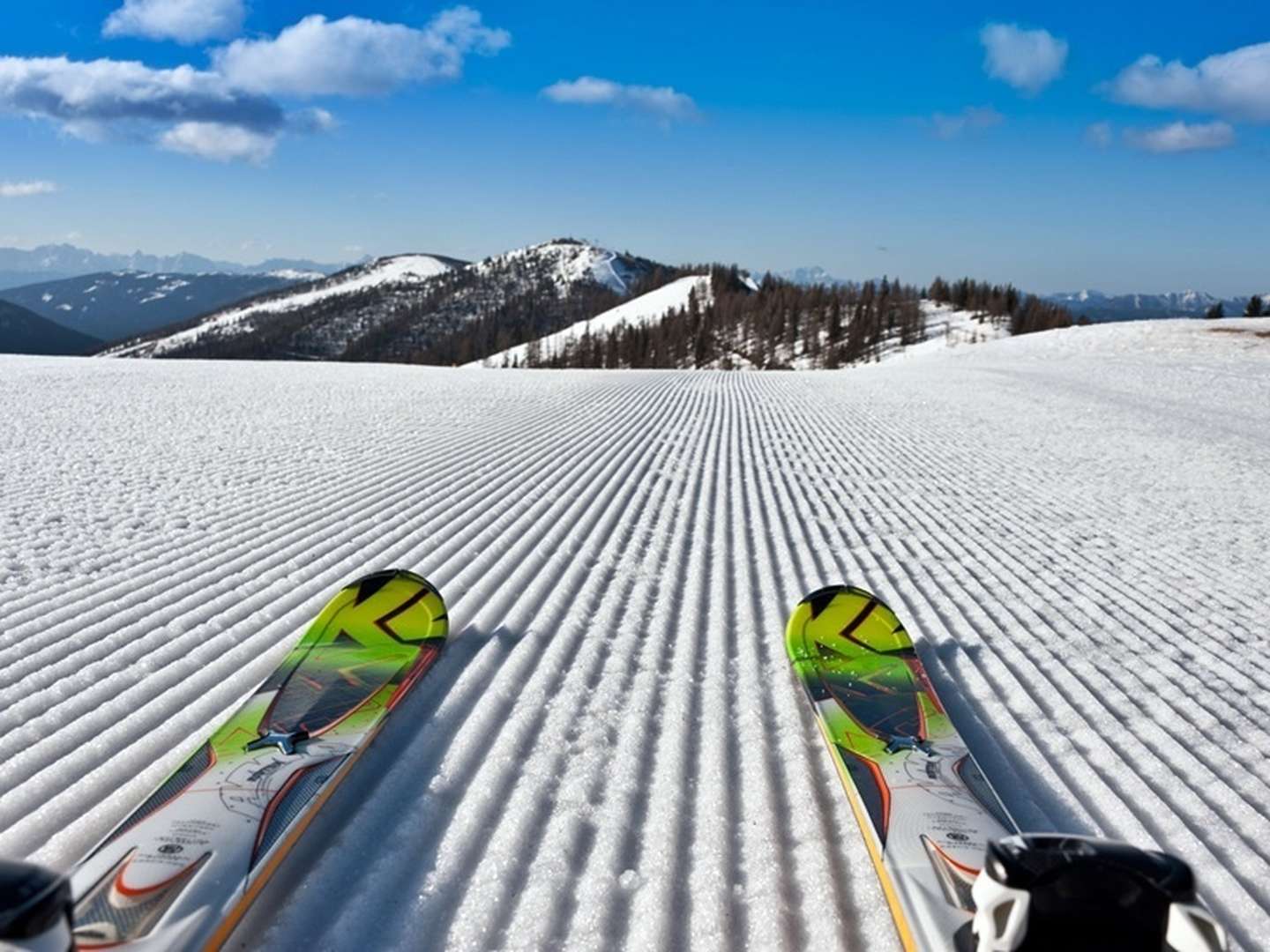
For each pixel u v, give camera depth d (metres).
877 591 6.49
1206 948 2.02
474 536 7.30
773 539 7.74
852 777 3.66
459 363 160.75
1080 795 3.85
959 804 3.46
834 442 13.79
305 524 7.44
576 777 3.64
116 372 20.97
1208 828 3.66
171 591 5.67
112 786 3.43
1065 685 5.00
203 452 10.49
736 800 3.61
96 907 2.52
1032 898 2.08
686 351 103.00
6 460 9.45
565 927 2.79
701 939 2.79
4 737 3.76
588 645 5.08
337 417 14.12
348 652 4.53
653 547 7.26
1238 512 9.66
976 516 9.05
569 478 9.96
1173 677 5.22
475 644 4.98
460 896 2.90
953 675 5.02
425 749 3.80
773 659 5.08
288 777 3.34
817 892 3.05
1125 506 9.77
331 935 2.68
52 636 4.86
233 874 2.72
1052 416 17.47
